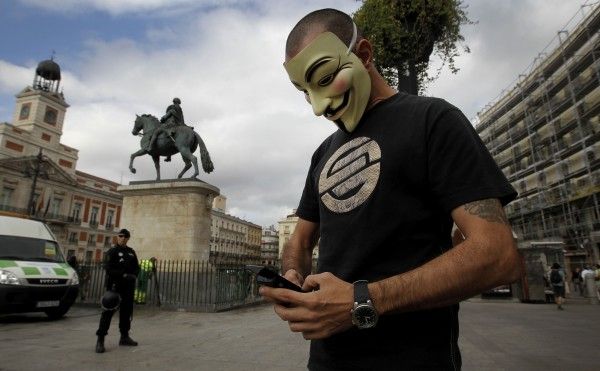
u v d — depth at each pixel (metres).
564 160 31.20
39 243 9.74
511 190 1.03
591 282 15.22
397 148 1.18
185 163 13.11
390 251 1.14
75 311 10.42
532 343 6.39
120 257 6.15
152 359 5.27
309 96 1.33
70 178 51.75
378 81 1.43
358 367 1.09
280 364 4.99
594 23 25.97
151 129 13.55
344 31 1.33
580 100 28.80
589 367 4.82
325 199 1.36
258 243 109.81
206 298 10.62
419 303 0.95
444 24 5.35
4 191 44.50
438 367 1.04
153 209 12.49
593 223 26.61
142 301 10.73
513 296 16.17
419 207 1.14
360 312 0.93
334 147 1.47
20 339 6.70
